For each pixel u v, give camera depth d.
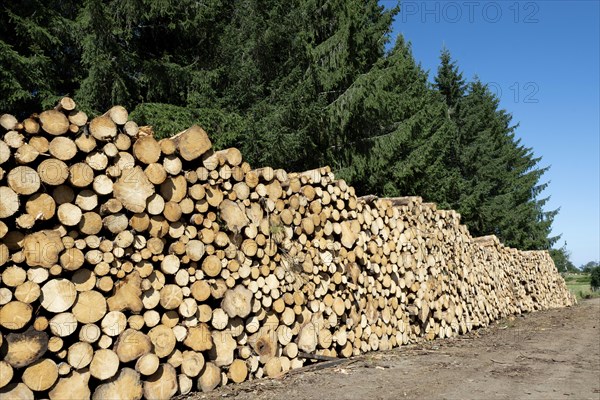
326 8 15.26
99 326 3.98
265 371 5.25
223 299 4.91
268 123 12.34
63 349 3.81
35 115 3.82
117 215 4.18
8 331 3.51
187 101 11.68
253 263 5.35
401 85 18.97
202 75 11.89
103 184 4.11
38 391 3.62
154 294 4.35
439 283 8.84
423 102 20.52
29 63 9.34
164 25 12.13
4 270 3.57
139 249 4.31
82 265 3.99
